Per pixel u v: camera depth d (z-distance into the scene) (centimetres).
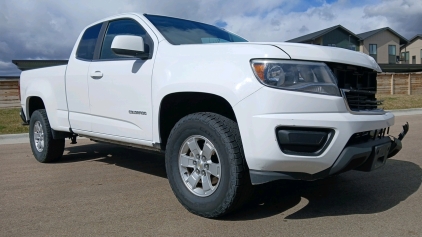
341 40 4103
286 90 291
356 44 4222
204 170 334
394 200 379
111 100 424
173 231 307
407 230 303
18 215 351
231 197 310
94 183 459
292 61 299
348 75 328
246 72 302
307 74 299
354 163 310
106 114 434
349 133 298
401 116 1316
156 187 438
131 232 307
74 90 481
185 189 346
